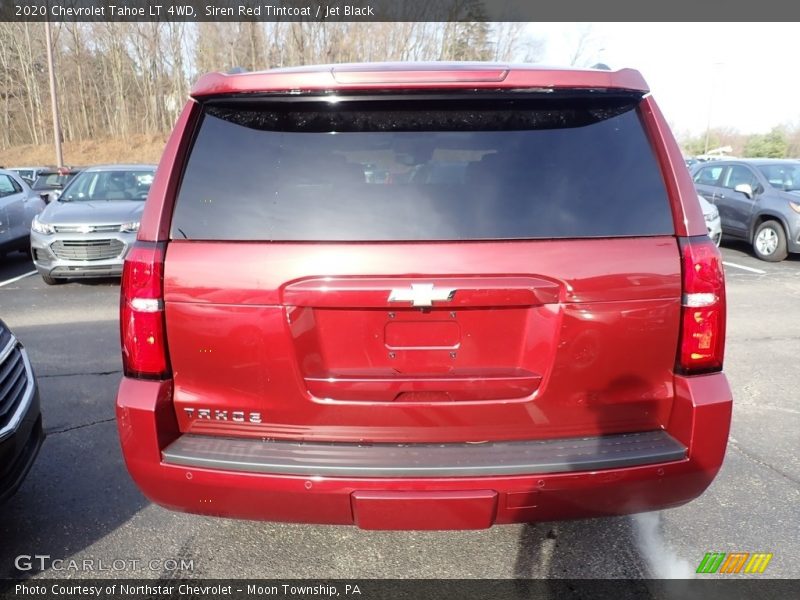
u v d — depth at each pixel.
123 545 2.80
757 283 8.69
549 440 2.16
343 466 2.03
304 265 2.02
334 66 2.17
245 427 2.16
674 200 2.11
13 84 51.28
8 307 7.29
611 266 2.04
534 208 2.08
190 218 2.10
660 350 2.11
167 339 2.11
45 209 8.68
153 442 2.11
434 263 2.01
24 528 2.92
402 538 2.84
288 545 2.80
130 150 48.59
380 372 2.10
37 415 2.96
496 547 2.77
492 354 2.10
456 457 2.07
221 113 2.20
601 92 2.16
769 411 4.29
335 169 2.12
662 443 2.14
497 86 2.09
